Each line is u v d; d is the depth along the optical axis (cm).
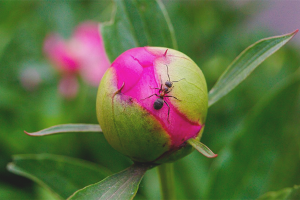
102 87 24
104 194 23
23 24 46
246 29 48
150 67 24
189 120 24
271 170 29
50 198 32
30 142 37
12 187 36
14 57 45
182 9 46
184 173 32
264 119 28
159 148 24
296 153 28
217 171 29
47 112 38
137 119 24
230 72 26
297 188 27
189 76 24
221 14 47
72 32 46
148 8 28
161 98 23
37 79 43
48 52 43
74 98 41
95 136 37
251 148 29
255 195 29
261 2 49
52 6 48
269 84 39
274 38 25
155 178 33
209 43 44
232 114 38
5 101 38
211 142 35
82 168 28
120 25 27
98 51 43
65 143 37
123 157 36
